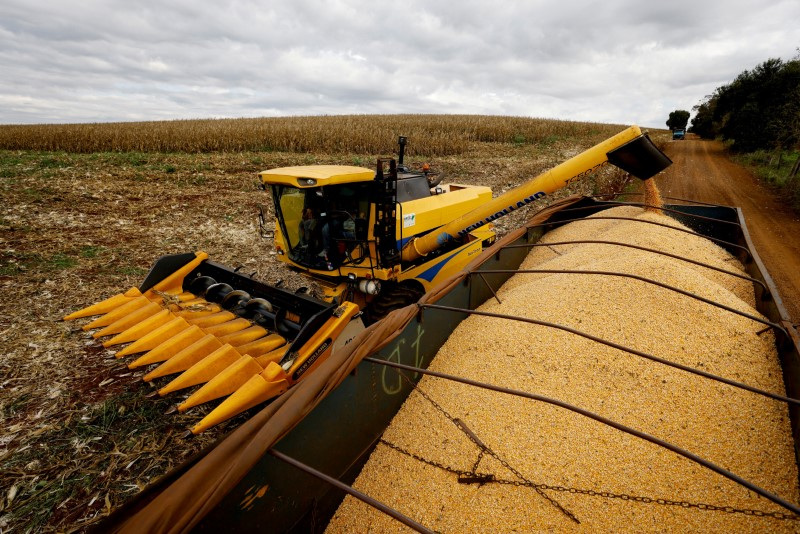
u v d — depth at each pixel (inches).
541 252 259.9
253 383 118.9
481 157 898.7
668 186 613.3
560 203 299.6
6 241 318.0
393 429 125.5
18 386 165.2
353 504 108.2
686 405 115.3
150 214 419.5
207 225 398.3
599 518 93.4
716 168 806.5
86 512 114.9
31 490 121.0
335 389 97.1
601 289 158.6
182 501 64.9
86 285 258.5
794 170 622.8
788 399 83.4
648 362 126.9
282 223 205.9
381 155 871.7
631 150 166.1
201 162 683.4
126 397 159.9
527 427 114.4
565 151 1015.6
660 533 89.7
